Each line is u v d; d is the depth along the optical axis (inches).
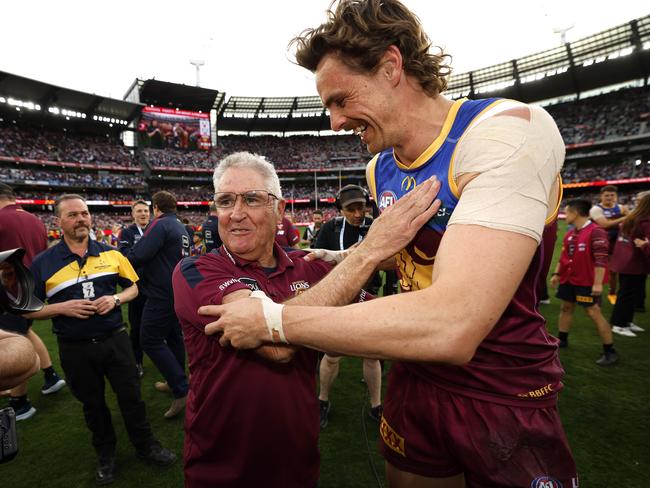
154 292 115.7
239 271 51.0
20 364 31.1
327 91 35.8
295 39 37.1
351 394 129.7
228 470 49.0
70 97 1291.8
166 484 88.0
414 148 38.5
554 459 37.6
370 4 33.5
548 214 35.7
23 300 37.0
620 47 1250.6
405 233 34.8
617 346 161.5
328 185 1877.5
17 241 129.8
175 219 128.6
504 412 37.5
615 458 89.3
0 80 1122.7
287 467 50.3
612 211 227.0
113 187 1459.2
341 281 35.1
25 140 1323.8
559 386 40.3
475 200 27.9
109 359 91.4
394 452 47.2
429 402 41.9
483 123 31.7
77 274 93.2
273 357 36.9
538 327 39.3
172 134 1573.6
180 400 116.5
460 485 44.1
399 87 35.2
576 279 151.3
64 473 92.6
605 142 1366.9
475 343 25.4
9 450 32.4
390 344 25.7
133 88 1531.7
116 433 110.5
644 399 116.3
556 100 1551.4
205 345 48.2
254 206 50.1
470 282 25.1
